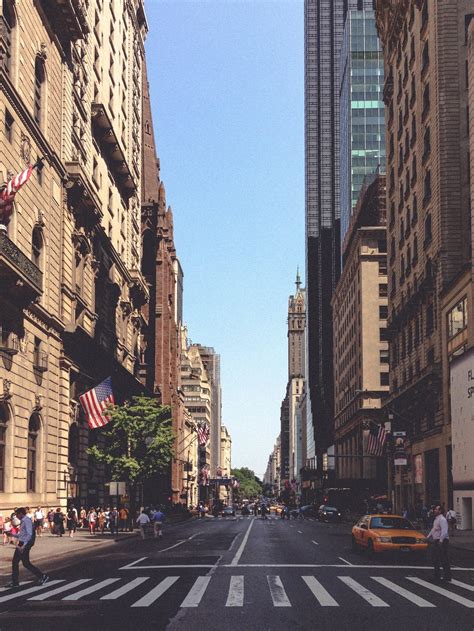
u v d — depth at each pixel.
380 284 107.69
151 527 60.72
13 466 38.50
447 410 56.38
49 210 46.06
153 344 105.50
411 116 70.88
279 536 45.69
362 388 106.00
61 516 43.41
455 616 14.43
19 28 40.28
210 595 17.36
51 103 47.03
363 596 17.28
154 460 54.78
